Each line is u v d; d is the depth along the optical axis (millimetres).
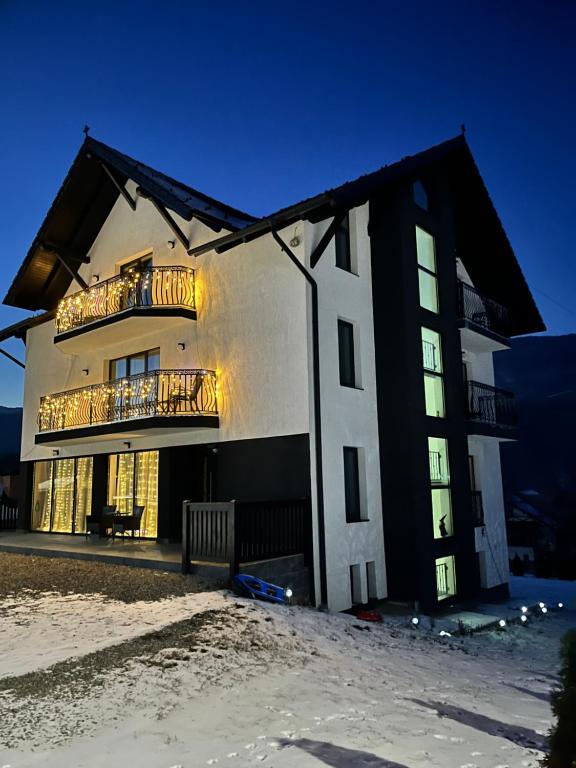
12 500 18531
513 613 11766
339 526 10422
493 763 3623
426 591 10883
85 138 14367
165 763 3467
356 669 5930
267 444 10945
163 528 13102
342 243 12047
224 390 11867
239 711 4387
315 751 3701
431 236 13508
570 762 2639
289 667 5641
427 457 11641
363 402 11484
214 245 11531
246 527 8773
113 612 7023
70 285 16969
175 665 5254
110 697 4488
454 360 13203
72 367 16219
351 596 10477
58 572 9703
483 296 14945
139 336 14062
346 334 11680
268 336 11133
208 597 7676
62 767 3389
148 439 13648
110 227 15648
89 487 15562
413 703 4965
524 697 5637
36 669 5031
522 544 32844
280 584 9156
